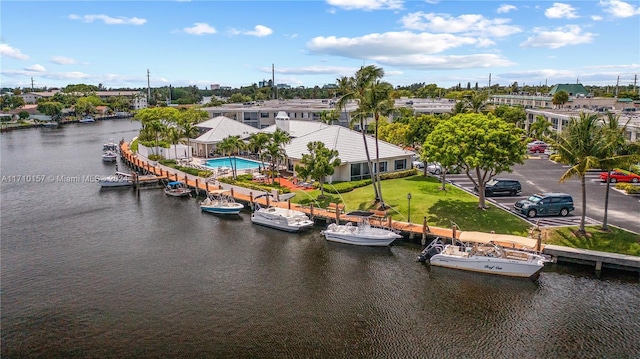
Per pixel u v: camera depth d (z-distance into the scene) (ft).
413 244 143.74
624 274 118.11
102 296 112.06
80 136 496.64
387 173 224.74
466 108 222.69
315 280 119.96
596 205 165.17
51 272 127.03
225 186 217.77
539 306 103.96
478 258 121.90
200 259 135.85
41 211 192.95
